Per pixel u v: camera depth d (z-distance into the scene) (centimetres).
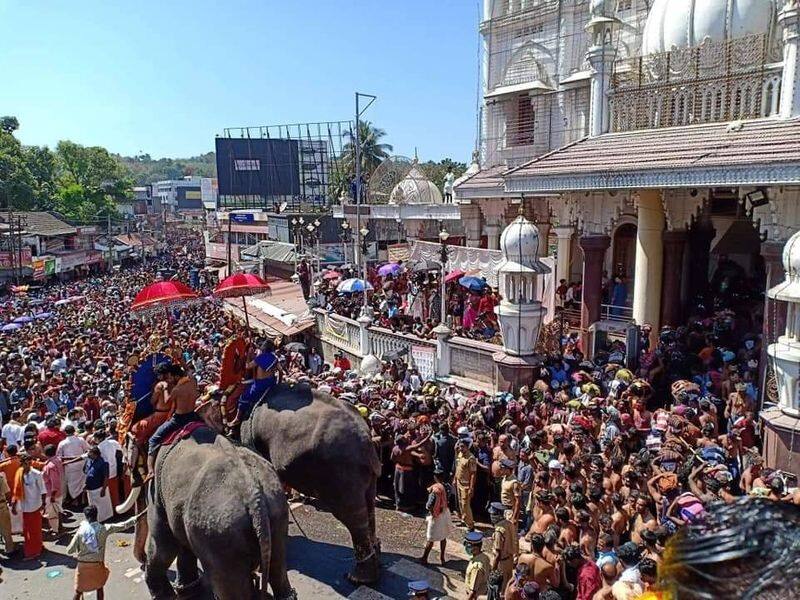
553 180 1730
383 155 6494
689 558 135
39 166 7950
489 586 816
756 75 1645
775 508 140
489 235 2823
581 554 795
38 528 1097
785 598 120
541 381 1564
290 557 1045
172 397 870
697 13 1806
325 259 4397
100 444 1255
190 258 7975
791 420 1153
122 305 3662
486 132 3006
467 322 2130
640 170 1538
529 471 1112
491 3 2941
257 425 988
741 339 1844
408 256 3041
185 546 830
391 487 1331
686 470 986
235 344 1041
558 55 2670
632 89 1911
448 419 1315
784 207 1453
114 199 9781
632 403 1324
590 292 1953
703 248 2316
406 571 1001
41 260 5544
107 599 959
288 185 6869
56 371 2014
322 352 2630
